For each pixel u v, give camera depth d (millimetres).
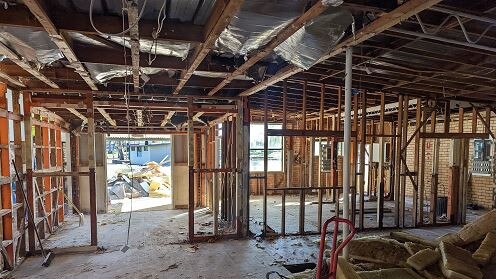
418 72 4457
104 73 3760
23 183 4480
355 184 5758
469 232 3879
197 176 8688
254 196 9961
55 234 5695
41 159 5359
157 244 5043
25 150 4504
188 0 2123
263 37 2564
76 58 3021
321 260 2119
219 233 5520
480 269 3312
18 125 4402
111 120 7367
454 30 2932
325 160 8477
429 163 8992
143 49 3062
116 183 12250
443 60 3861
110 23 2320
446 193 8477
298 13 2143
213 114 6445
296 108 7664
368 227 5977
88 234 5695
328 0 1768
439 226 6227
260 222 6418
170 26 2496
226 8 1886
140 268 4031
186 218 7082
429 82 5066
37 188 5137
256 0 1991
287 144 10234
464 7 2461
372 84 5605
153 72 3947
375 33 2432
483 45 2988
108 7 2201
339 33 2479
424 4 1893
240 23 2324
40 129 5367
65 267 4070
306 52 2875
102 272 3906
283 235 5434
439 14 2766
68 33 2604
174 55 3363
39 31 2402
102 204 8086
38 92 4590
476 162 8047
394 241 3842
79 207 7949
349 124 3031
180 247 4871
